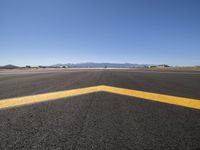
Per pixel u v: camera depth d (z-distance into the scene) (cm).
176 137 171
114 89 491
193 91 459
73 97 371
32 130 187
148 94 409
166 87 546
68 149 147
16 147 149
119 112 259
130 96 384
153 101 334
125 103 317
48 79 902
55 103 313
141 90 475
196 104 308
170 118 230
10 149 146
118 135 176
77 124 207
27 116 234
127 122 215
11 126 198
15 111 258
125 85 598
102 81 762
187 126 201
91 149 147
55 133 180
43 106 289
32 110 264
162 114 248
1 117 229
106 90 471
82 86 568
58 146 152
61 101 330
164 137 171
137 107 289
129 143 158
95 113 254
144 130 190
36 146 152
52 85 601
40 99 345
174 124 208
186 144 157
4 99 340
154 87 544
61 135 175
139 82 720
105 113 254
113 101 333
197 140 165
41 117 231
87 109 275
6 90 471
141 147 151
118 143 158
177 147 151
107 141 162
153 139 167
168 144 157
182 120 222
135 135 176
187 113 252
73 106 292
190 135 176
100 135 176
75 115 242
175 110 269
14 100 332
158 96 383
